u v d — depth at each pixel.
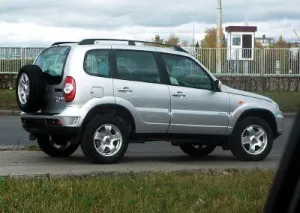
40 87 8.47
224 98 9.45
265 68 29.45
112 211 5.10
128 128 8.71
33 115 8.72
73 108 8.27
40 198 5.50
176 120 9.04
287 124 18.31
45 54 9.02
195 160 9.71
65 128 8.26
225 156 10.51
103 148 8.50
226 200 5.64
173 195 5.82
